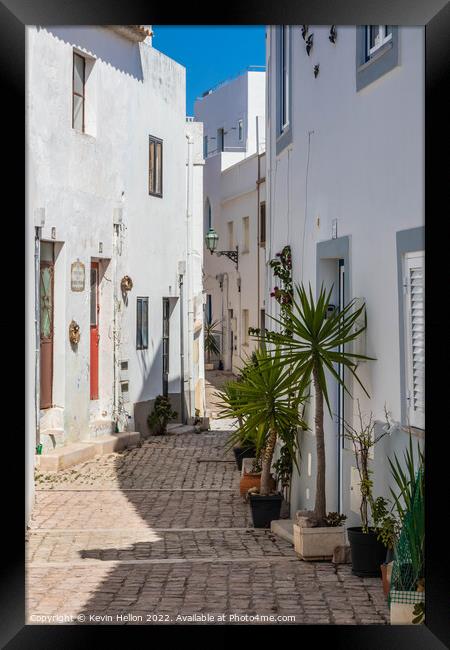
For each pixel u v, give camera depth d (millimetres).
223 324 38250
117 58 19031
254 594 8023
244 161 34438
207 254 40094
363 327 8883
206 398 30438
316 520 9320
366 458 8328
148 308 20766
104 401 18734
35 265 14828
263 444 10898
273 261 12781
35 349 13797
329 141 10352
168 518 11984
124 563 9312
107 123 18516
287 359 9008
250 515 12227
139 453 17938
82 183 17297
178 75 22516
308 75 11430
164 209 21719
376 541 8352
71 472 15562
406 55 7867
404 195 7945
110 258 18641
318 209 10859
